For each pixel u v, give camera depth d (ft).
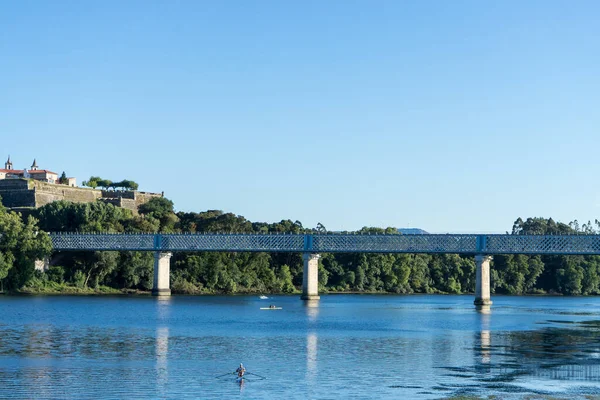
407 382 279.90
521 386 273.54
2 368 297.33
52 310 567.18
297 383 277.03
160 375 288.30
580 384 278.26
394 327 484.74
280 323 504.84
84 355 332.80
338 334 435.53
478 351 362.12
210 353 346.33
